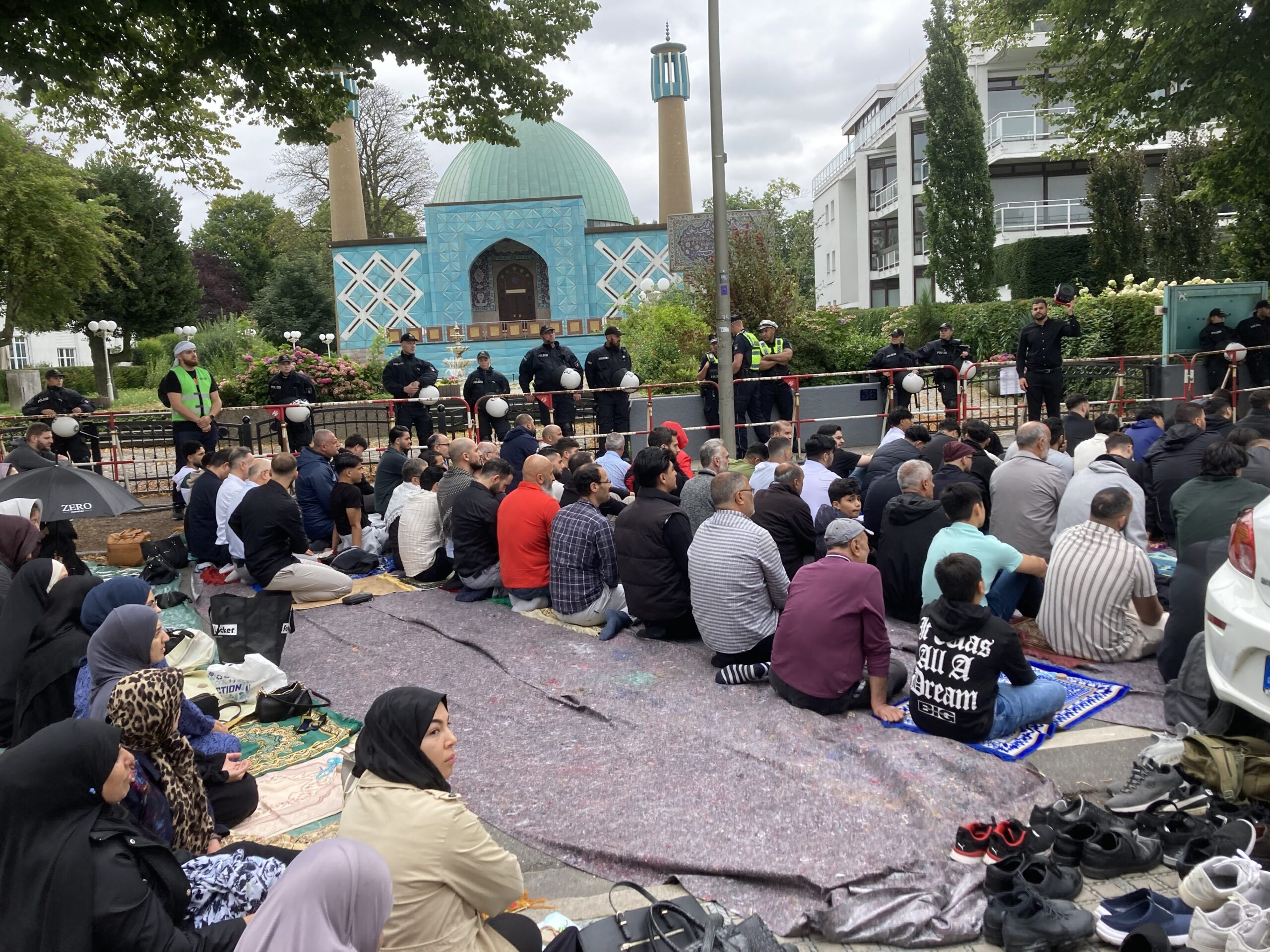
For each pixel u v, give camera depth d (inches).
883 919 125.6
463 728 194.5
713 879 138.1
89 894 92.4
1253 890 113.1
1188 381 574.6
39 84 367.9
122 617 143.9
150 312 1503.4
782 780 161.9
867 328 1016.9
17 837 92.4
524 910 132.1
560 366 541.6
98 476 291.3
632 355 695.1
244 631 231.5
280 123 476.7
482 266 1397.6
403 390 532.7
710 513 274.7
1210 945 108.7
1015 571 219.5
